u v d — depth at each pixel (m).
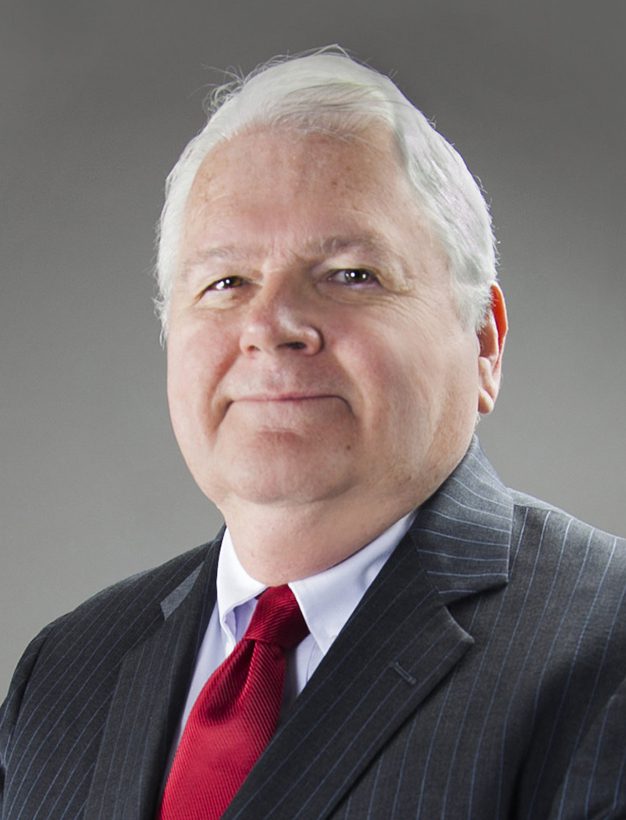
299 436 0.79
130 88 2.19
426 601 0.79
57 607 2.17
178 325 0.85
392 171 0.81
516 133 2.08
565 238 2.07
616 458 2.06
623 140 2.07
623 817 0.69
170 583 1.00
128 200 2.18
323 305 0.79
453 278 0.83
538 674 0.73
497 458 2.06
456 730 0.73
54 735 0.92
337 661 0.78
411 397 0.80
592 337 2.06
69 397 2.18
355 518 0.82
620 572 0.78
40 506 2.18
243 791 0.75
